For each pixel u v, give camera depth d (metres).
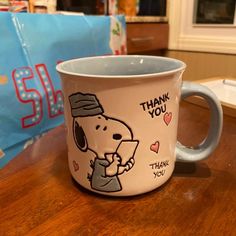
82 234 0.16
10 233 0.16
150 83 0.17
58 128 0.33
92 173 0.19
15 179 0.22
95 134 0.18
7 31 0.35
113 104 0.17
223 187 0.21
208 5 0.93
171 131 0.19
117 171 0.18
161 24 1.00
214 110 0.20
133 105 0.17
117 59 0.24
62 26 0.42
